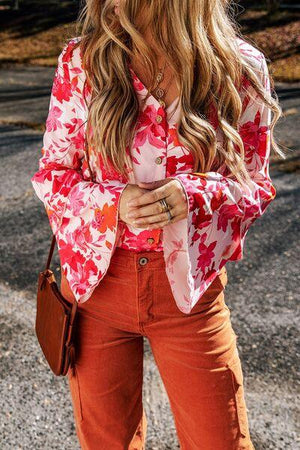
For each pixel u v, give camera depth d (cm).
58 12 1953
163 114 127
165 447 208
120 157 128
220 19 127
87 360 142
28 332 279
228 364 137
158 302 134
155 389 238
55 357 144
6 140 684
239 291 311
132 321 136
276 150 142
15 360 258
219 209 129
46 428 217
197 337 135
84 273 135
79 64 131
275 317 286
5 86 1127
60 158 138
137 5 122
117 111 125
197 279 130
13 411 226
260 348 262
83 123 134
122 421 145
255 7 1659
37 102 941
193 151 128
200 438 138
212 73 127
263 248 362
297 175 504
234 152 130
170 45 123
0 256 362
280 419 219
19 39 1711
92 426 146
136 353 145
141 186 125
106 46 126
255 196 133
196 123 125
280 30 1443
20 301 308
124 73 126
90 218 130
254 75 131
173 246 127
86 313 141
